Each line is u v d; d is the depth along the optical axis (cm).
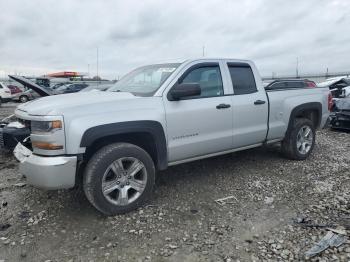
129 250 292
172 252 288
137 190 368
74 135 320
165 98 386
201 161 556
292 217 350
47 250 293
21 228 332
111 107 346
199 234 318
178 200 398
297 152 555
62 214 362
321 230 320
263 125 498
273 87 600
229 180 467
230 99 449
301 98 555
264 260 274
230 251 288
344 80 1568
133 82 449
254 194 416
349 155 607
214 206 381
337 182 456
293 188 435
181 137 399
